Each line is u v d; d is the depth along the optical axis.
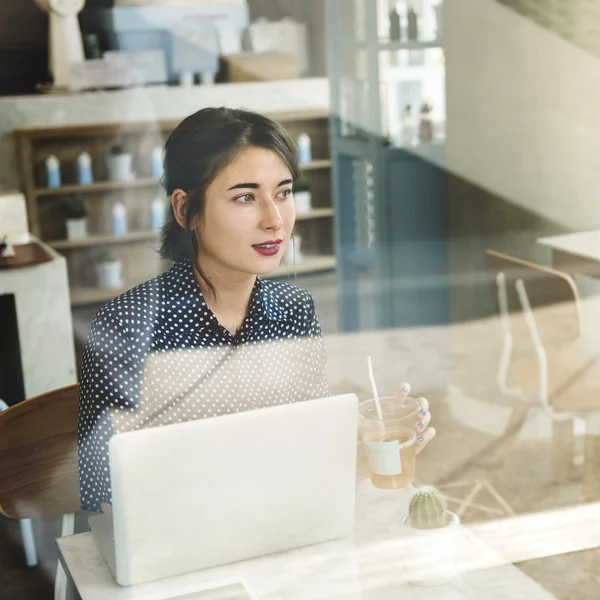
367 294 4.35
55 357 2.90
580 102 3.94
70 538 1.18
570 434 3.03
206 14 4.01
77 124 3.88
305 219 4.25
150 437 1.02
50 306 2.87
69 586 1.13
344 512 1.15
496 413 3.24
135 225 4.00
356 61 4.19
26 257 2.90
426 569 1.07
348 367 3.85
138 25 3.92
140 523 1.04
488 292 4.23
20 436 1.47
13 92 3.84
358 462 1.38
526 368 2.55
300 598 1.04
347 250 4.31
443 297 4.31
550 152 4.07
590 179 4.00
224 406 1.44
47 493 1.49
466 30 4.10
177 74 4.01
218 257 1.46
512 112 4.10
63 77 3.85
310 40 4.18
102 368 1.40
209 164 1.47
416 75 4.19
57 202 3.88
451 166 4.27
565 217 4.08
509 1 3.99
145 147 3.99
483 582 1.08
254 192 1.49
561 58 3.95
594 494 2.66
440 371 3.75
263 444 1.07
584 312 3.47
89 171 3.87
